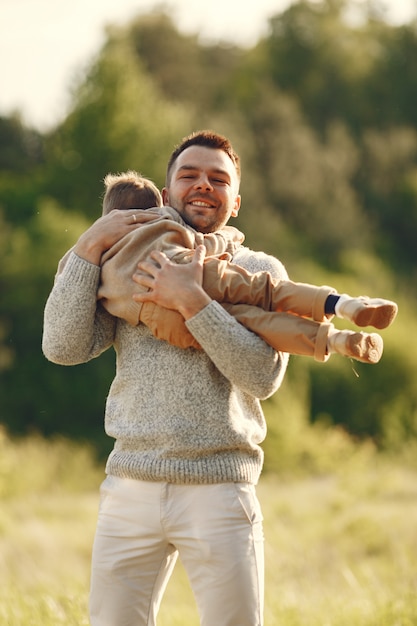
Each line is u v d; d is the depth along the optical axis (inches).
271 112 1731.1
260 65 2098.9
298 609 224.2
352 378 1082.7
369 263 1572.3
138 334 134.6
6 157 1756.9
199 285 128.9
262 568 131.1
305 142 1697.8
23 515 556.4
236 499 129.0
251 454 133.6
